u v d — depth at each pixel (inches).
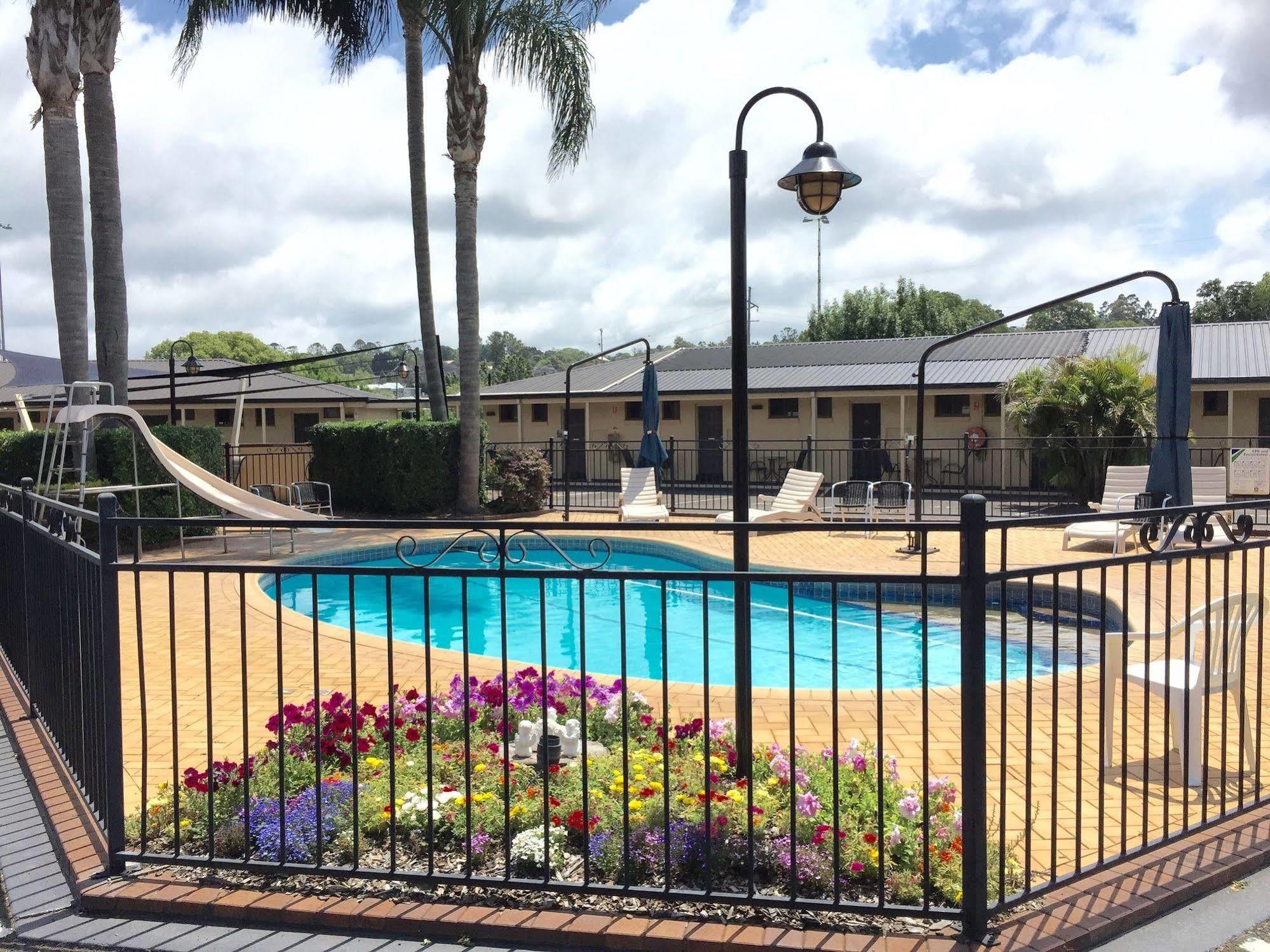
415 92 664.4
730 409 952.3
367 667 249.9
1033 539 509.0
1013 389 687.7
